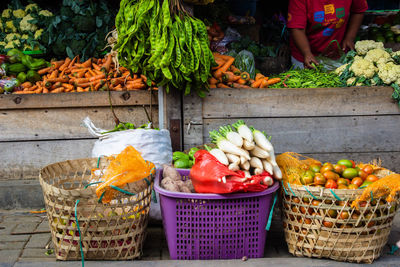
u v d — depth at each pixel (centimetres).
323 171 280
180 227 260
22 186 358
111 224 254
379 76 380
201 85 355
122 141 318
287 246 295
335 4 474
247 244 265
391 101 378
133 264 257
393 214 262
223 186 244
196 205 255
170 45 321
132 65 343
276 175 266
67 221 252
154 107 378
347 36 497
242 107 369
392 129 383
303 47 480
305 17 480
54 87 412
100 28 470
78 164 306
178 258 265
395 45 574
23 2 548
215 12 502
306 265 257
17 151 373
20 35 492
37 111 369
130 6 332
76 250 258
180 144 367
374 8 725
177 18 327
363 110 378
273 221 338
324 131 378
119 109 376
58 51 470
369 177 276
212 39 498
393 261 264
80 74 431
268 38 589
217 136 271
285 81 404
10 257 271
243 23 546
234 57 448
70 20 471
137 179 254
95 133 330
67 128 373
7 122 368
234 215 258
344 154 383
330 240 257
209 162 252
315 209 255
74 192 243
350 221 251
